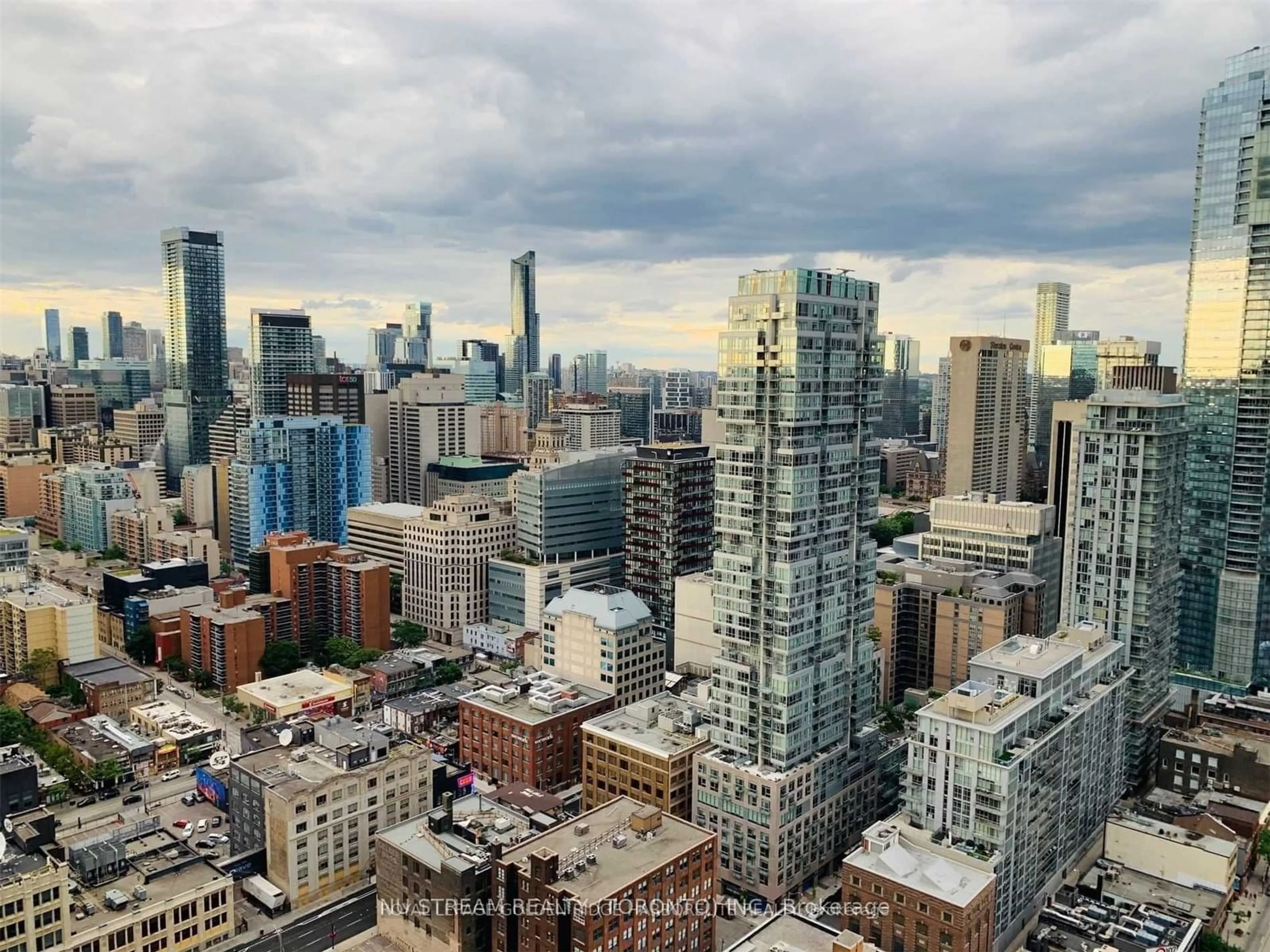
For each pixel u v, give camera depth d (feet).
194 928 649.20
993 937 645.51
